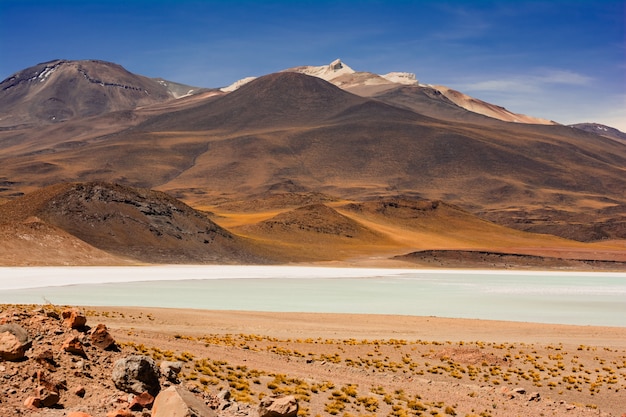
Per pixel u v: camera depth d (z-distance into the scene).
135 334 36.00
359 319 59.78
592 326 59.88
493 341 48.84
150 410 17.02
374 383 30.80
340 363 36.00
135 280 97.06
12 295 71.06
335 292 89.69
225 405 19.88
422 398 28.86
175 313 56.94
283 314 61.59
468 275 136.75
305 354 37.91
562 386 34.97
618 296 92.25
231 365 29.19
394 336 49.53
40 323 19.78
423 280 118.19
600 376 37.62
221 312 60.84
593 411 29.66
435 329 54.91
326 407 24.09
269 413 18.14
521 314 69.81
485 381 35.06
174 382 20.17
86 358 18.95
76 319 20.73
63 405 16.30
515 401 30.39
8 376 16.53
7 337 17.42
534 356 42.56
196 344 34.97
